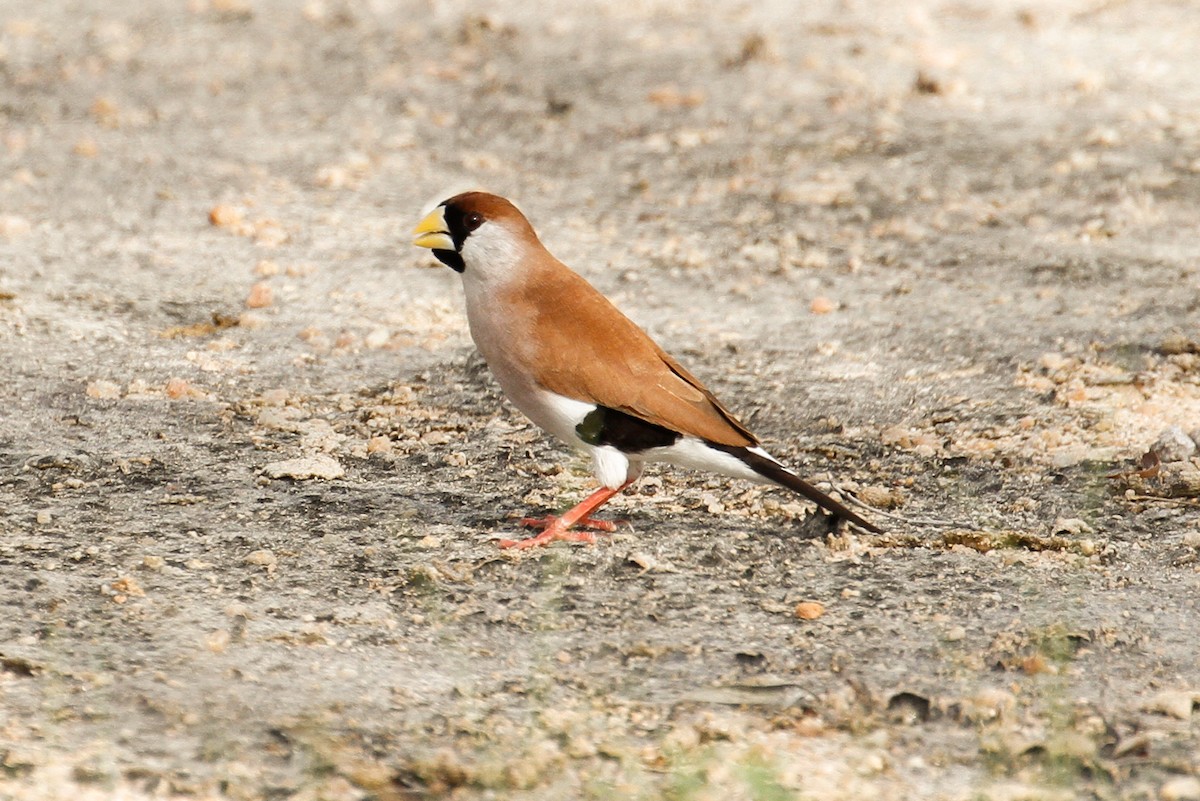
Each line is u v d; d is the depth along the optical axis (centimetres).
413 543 980
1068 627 868
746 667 827
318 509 1034
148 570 920
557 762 723
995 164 1867
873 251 1622
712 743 746
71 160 1869
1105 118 2033
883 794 700
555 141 1984
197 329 1402
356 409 1244
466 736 744
